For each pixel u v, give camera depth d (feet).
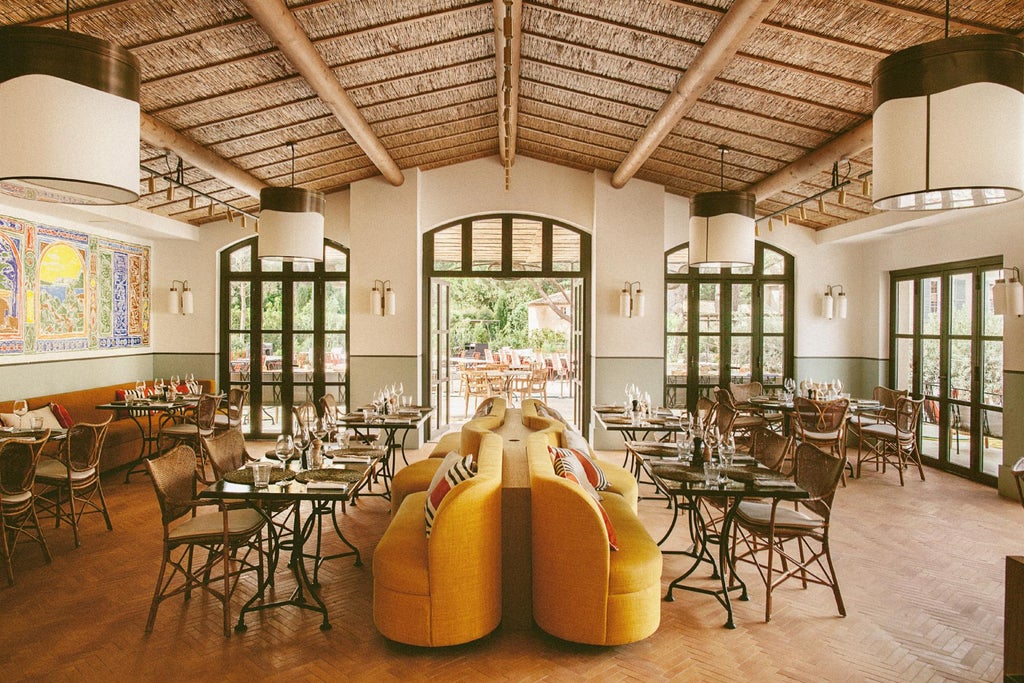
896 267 27.81
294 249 18.85
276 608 12.53
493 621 11.34
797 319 30.40
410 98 21.30
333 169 26.73
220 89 17.92
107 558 15.14
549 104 22.68
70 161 9.12
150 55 15.56
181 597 12.98
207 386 29.30
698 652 10.93
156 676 9.99
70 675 9.99
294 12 15.21
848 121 18.75
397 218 28.76
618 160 27.48
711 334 30.76
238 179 23.44
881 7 13.15
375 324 28.89
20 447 14.10
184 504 12.08
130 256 28.45
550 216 29.68
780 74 16.87
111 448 22.72
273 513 14.29
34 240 22.93
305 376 30.50
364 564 14.87
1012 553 15.72
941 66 8.93
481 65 19.97
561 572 10.93
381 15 15.99
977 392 23.24
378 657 10.69
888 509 19.53
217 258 30.22
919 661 10.63
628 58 18.07
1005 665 7.39
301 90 18.90
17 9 12.92
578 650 11.01
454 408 44.04
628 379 29.07
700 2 14.61
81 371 25.34
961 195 10.07
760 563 15.16
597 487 14.47
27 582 13.67
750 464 13.88
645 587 10.98
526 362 51.24
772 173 24.57
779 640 11.34
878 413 26.63
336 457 14.28
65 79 9.11
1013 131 8.83
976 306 23.30
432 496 11.64
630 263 28.91
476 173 29.60
